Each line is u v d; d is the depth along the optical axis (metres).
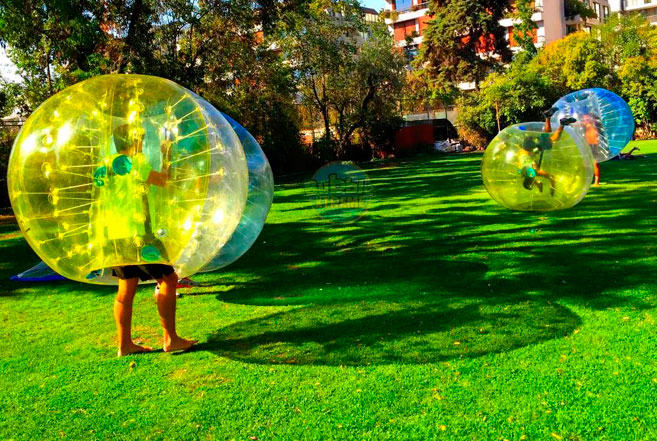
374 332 4.49
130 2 15.43
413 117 41.62
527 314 4.68
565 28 52.94
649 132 33.78
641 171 15.30
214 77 20.09
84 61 15.13
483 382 3.50
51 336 4.88
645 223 8.34
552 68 36.09
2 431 3.23
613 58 36.72
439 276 6.11
